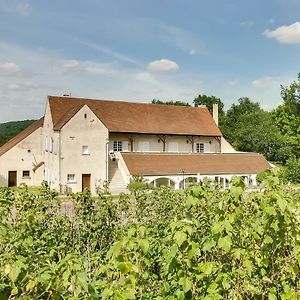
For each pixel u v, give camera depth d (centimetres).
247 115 7956
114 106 4838
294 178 3725
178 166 4294
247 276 407
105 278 430
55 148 4125
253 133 7325
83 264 451
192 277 366
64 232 940
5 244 439
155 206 1141
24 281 354
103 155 4169
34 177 4638
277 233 421
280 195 416
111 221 1024
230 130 8819
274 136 7231
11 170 4566
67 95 4759
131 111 4872
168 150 4909
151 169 4134
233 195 397
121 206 1096
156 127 4822
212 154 4678
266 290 421
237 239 429
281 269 432
